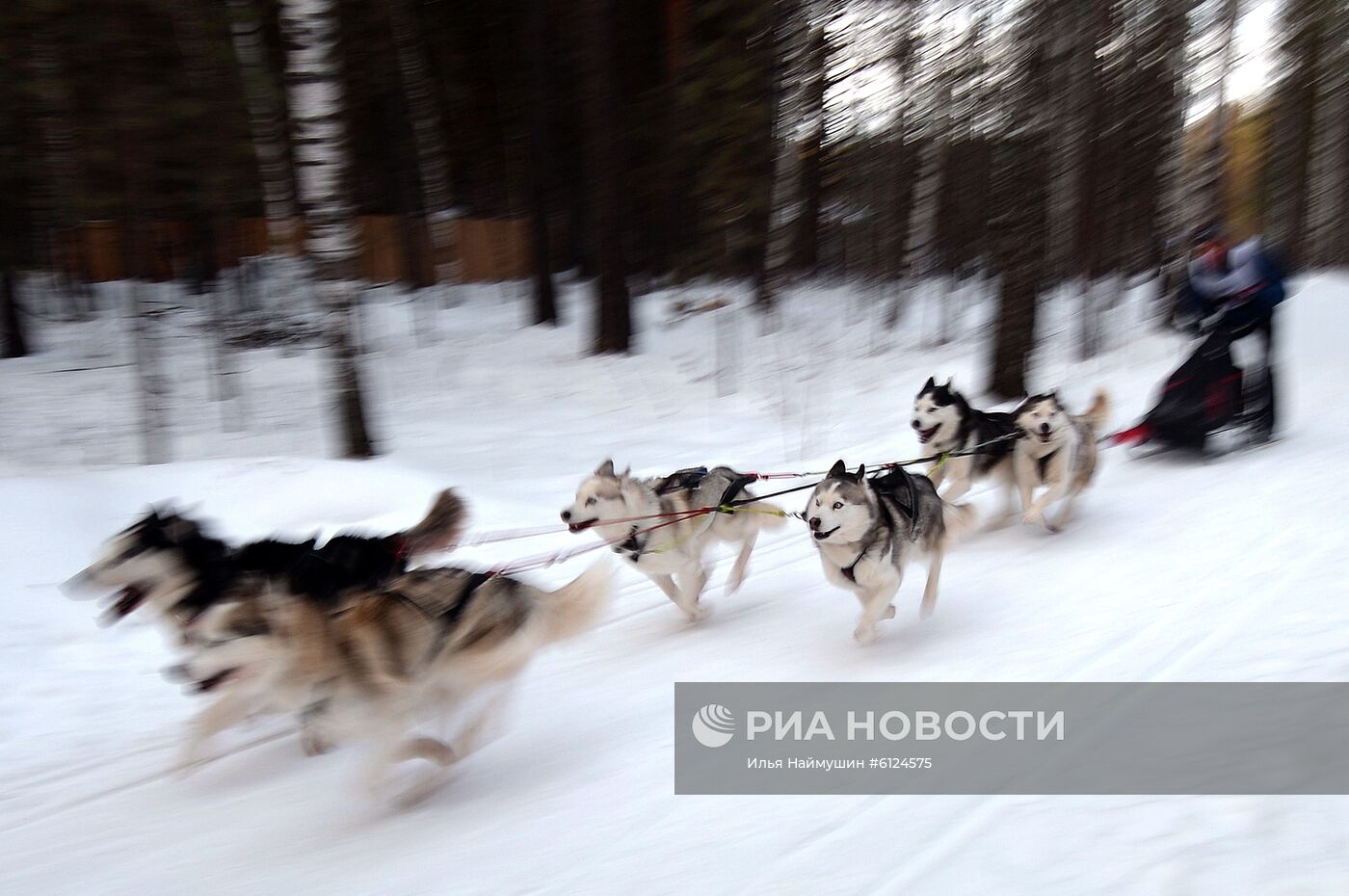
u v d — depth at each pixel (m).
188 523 4.88
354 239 9.44
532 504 8.35
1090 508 7.23
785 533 7.36
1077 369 13.17
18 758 4.33
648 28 16.97
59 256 19.72
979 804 3.15
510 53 19.94
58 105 11.41
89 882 3.36
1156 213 19.30
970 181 20.42
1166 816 2.84
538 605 4.30
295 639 3.71
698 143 14.26
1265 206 22.55
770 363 15.01
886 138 18.95
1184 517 6.63
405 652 3.85
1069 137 14.02
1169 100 17.41
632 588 6.37
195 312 19.72
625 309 16.23
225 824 3.74
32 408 13.34
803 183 17.73
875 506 4.88
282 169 11.23
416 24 18.91
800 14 13.77
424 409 12.91
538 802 3.66
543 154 18.62
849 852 2.95
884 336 17.44
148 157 11.61
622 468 9.62
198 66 11.51
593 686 4.81
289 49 8.77
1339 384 10.80
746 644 5.21
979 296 21.11
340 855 3.43
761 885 2.82
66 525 6.89
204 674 3.76
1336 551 5.42
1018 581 5.75
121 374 15.58
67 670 5.24
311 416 12.80
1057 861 2.69
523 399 13.56
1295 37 20.05
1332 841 2.56
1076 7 13.23
